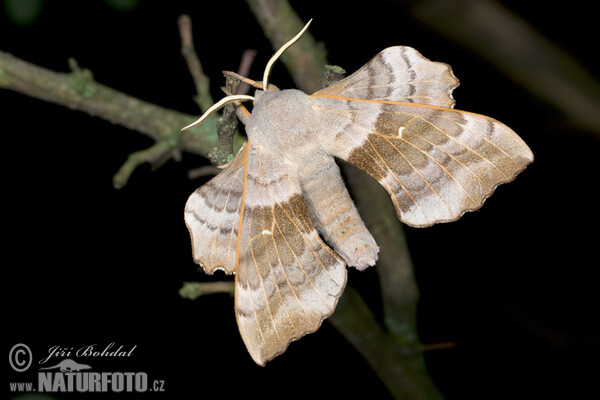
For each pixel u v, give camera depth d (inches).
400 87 12.7
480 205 12.5
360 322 14.7
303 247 12.7
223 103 12.5
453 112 12.6
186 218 12.5
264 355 12.6
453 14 15.6
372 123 12.8
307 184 12.7
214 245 12.6
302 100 12.8
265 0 14.3
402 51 12.7
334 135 12.8
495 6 15.6
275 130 12.8
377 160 12.7
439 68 12.6
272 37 14.4
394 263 14.9
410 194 12.6
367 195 14.7
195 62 13.9
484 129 12.5
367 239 12.6
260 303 12.6
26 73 13.6
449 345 14.9
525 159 12.4
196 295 14.1
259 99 12.8
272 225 12.7
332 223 12.7
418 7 15.7
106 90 13.8
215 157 12.9
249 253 12.6
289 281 12.7
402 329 15.0
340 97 12.8
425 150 12.6
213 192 12.6
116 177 13.6
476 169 12.5
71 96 13.7
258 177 12.8
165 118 13.9
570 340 17.1
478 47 15.7
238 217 12.7
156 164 13.9
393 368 14.8
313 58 14.4
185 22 13.9
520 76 15.7
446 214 12.6
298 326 12.6
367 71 12.8
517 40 15.6
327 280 12.6
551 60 15.6
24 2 15.2
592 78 15.7
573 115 15.8
